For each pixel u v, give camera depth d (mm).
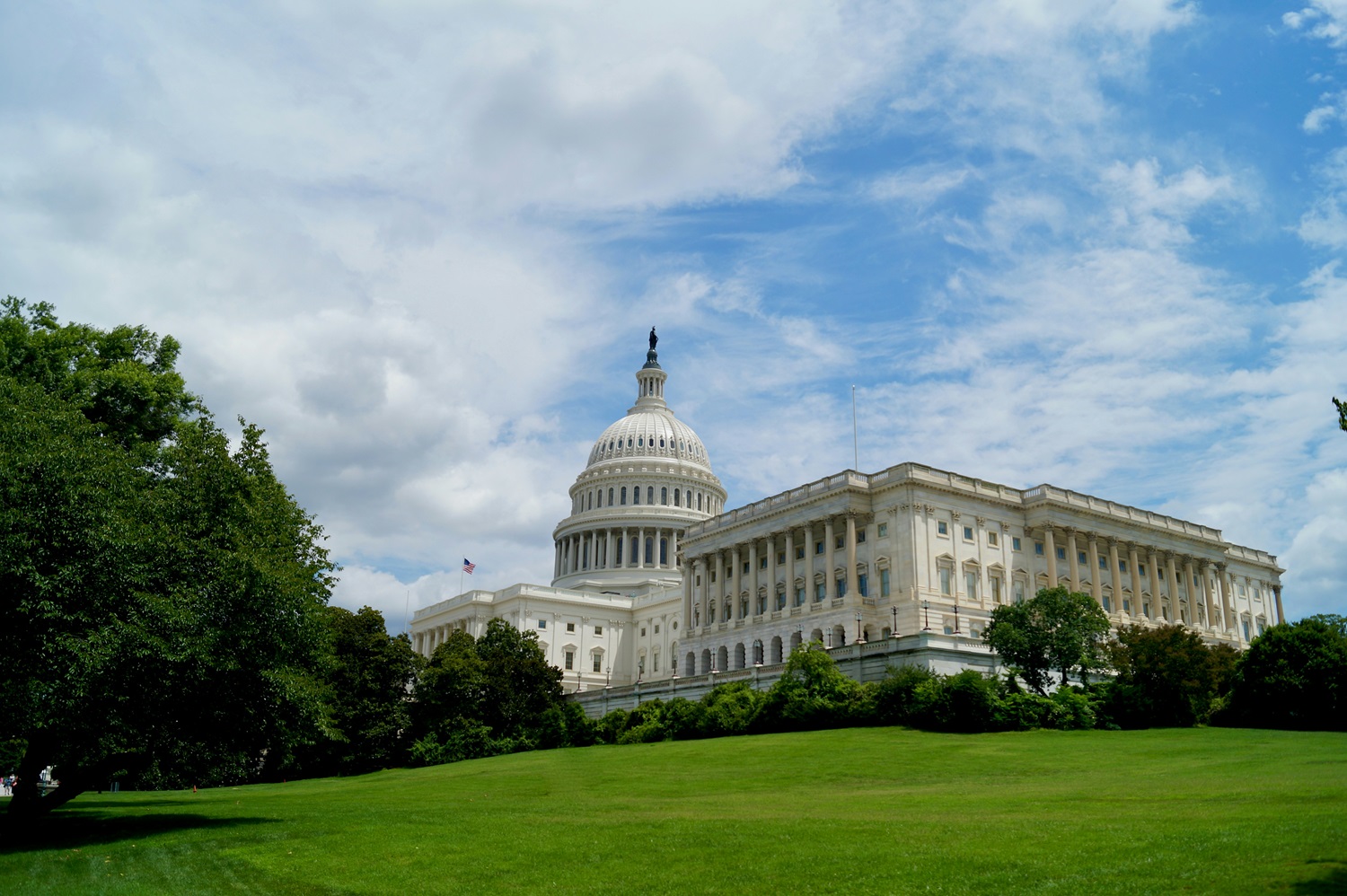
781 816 37406
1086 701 79625
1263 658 79562
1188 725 80312
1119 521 129000
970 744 66750
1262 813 30672
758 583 130250
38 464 38906
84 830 41344
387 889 28297
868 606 115438
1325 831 26031
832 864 27219
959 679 77062
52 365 62062
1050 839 28297
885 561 115625
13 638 38031
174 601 40188
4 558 36406
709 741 84188
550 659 166875
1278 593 157500
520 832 35500
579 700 124500
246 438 47562
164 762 45312
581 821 37906
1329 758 49938
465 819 39906
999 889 23484
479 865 30359
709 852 30062
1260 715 78938
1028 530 123312
